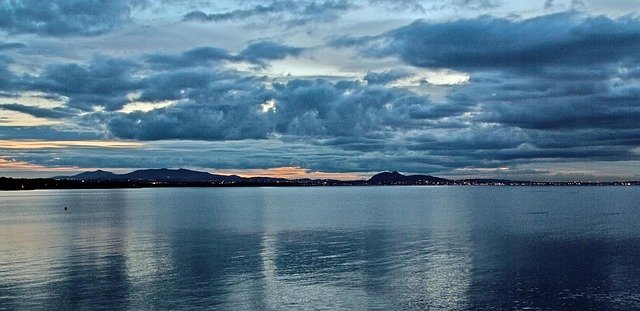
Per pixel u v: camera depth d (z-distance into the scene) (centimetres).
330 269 4191
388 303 3194
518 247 5356
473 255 4838
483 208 13138
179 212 12050
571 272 3991
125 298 3328
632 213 10619
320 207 14412
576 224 8000
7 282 3772
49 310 3088
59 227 8156
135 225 8356
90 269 4241
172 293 3438
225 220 9319
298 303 3200
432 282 3706
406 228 7544
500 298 3272
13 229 7900
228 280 3806
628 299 3222
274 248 5419
